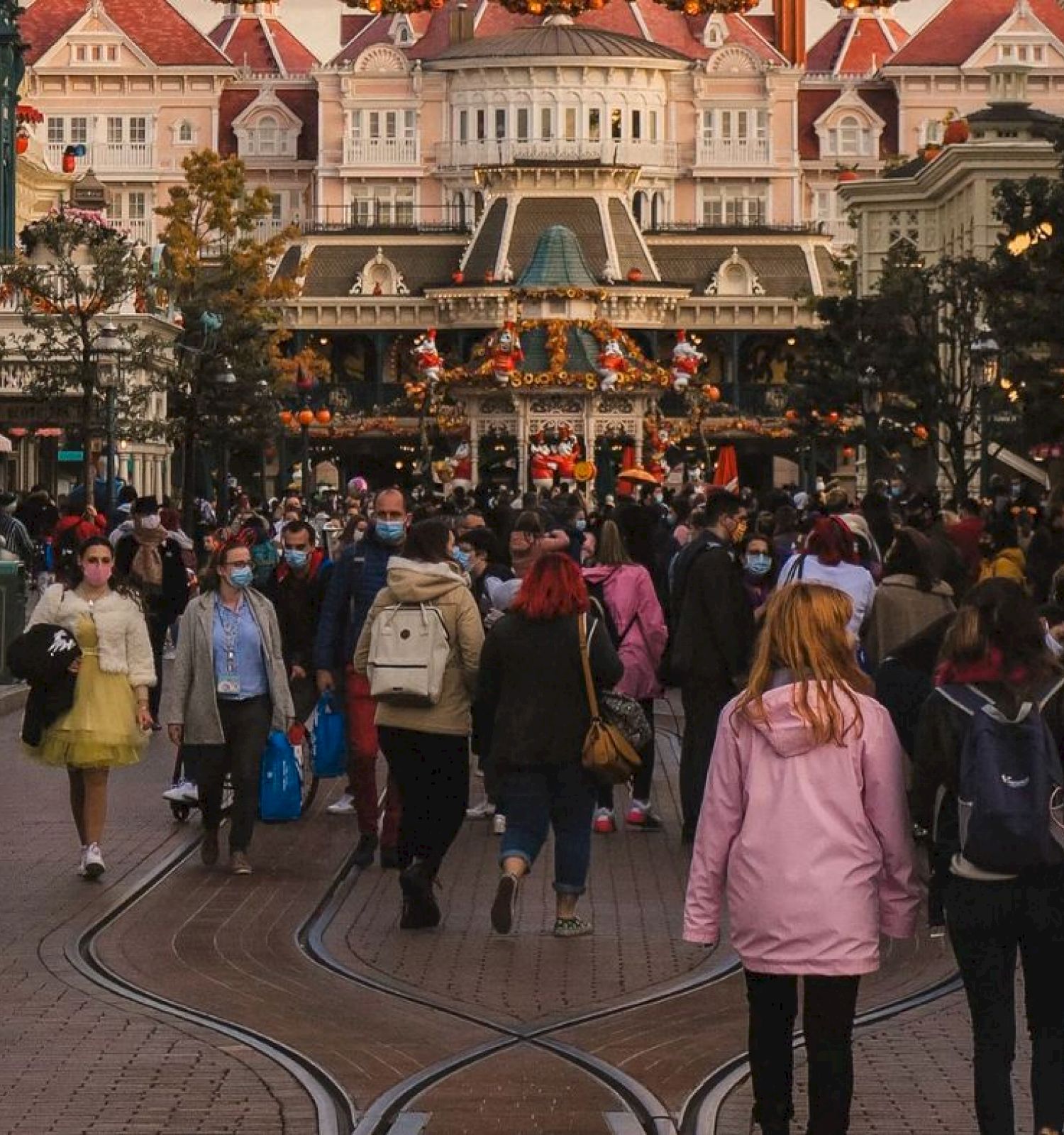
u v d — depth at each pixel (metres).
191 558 38.28
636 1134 13.16
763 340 159.25
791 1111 12.50
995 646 12.07
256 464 139.50
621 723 18.58
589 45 180.50
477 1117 13.53
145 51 186.88
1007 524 34.97
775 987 12.28
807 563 22.47
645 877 21.64
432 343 111.00
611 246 155.62
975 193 99.75
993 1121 11.89
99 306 66.94
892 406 78.44
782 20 194.38
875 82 192.00
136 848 22.92
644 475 56.31
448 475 108.50
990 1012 11.98
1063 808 11.92
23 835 23.70
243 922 19.28
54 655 20.77
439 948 18.33
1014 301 58.34
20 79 90.62
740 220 186.00
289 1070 14.50
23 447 81.31
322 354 158.25
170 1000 16.42
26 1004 16.22
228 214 114.88
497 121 181.12
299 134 187.00
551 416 117.38
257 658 21.75
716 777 12.04
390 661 19.30
